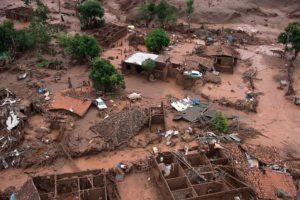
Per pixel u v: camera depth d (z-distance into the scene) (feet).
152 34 208.54
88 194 102.17
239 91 175.01
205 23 274.36
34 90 165.99
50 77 179.63
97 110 150.61
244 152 127.54
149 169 120.67
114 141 130.93
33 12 261.03
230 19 280.31
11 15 264.72
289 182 112.47
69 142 129.39
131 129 136.67
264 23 281.13
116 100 159.22
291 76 192.24
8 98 155.84
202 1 299.38
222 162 117.19
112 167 121.80
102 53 209.26
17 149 126.41
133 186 114.62
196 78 173.88
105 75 158.81
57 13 285.23
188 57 196.65
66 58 203.31
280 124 151.12
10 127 132.57
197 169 111.75
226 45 224.12
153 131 140.77
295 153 132.67
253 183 110.42
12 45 198.70
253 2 312.29
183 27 256.32
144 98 163.02
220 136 137.39
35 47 210.79
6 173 118.01
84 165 122.52
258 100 168.35
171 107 156.35
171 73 181.68
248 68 201.05
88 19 249.75
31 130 137.69
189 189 103.24
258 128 147.33
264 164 122.01
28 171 118.83
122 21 275.39
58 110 147.84
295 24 208.54
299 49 201.67
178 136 138.00
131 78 181.37
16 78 177.47
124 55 208.44
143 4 272.10
